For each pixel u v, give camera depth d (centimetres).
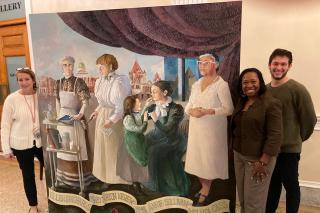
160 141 200
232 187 195
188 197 204
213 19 173
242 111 175
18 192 297
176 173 202
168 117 195
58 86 213
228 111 184
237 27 171
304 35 238
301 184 260
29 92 231
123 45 193
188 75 185
